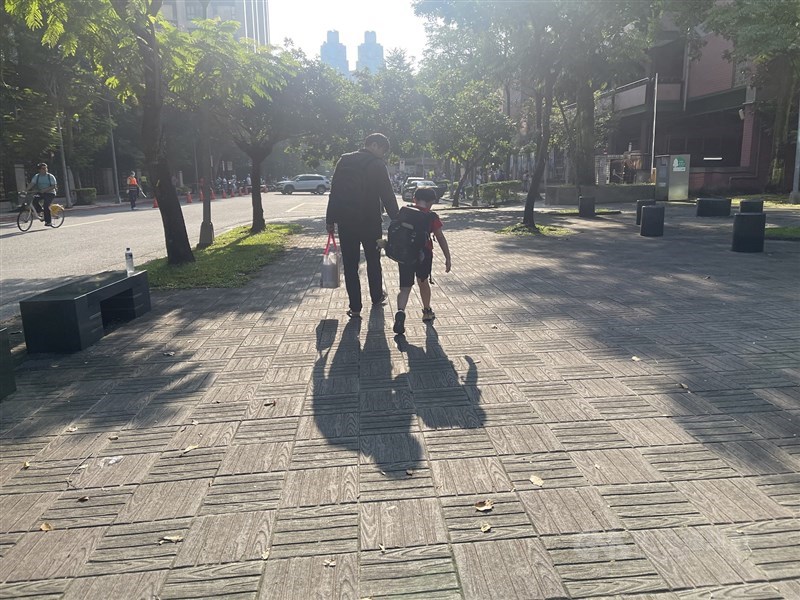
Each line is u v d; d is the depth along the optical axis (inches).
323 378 199.8
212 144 2442.2
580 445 146.9
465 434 154.7
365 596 97.9
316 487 131.5
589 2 566.6
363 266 432.8
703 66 1315.2
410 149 1170.0
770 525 113.7
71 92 1432.1
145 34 383.2
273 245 561.3
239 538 114.3
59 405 183.2
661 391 179.5
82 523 121.2
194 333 260.4
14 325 300.8
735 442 146.6
